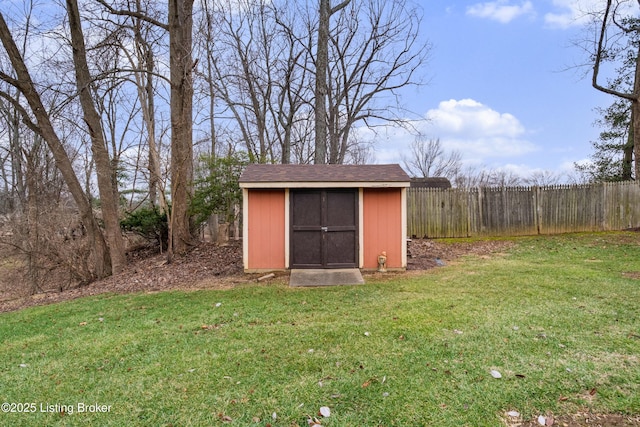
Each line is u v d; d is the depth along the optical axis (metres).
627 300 4.73
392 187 7.52
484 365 3.04
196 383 2.91
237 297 5.63
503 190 12.04
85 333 4.28
